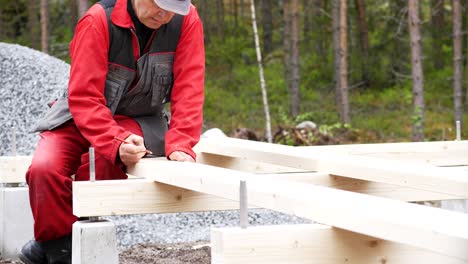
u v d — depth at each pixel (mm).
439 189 3510
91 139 3855
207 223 6527
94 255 3383
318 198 2582
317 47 26953
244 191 2627
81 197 3467
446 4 27469
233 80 24656
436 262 2611
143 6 3791
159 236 6195
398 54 24531
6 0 23281
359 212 2375
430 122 20047
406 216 2248
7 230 4777
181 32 4039
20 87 9695
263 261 2568
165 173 3504
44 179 3877
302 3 29844
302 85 24641
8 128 9000
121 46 3920
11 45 10773
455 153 5219
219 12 27000
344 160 4074
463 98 22547
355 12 26016
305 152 4480
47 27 19172
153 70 4023
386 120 20266
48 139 4062
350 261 2631
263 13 28734
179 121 4008
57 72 10141
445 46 26062
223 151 4867
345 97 19359
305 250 2602
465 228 2092
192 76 4066
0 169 4762
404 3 24250
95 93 3889
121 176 4051
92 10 3904
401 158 5145
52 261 4016
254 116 20984
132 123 4203
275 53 27922
